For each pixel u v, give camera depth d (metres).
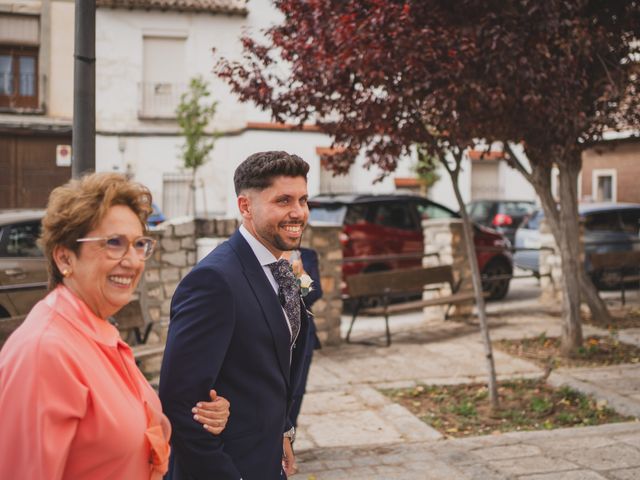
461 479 4.46
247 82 7.38
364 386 6.95
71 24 23.59
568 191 8.22
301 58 6.62
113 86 23.44
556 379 7.00
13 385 1.61
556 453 4.88
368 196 11.81
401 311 8.98
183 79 23.92
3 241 7.51
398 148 6.33
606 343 8.77
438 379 7.23
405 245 11.79
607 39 6.69
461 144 5.86
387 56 5.55
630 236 13.39
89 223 1.78
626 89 7.38
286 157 2.41
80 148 4.20
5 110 23.06
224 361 2.30
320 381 7.17
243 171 2.43
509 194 25.41
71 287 1.81
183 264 8.10
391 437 5.47
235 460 2.29
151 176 23.89
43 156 23.31
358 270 11.37
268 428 2.35
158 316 7.97
